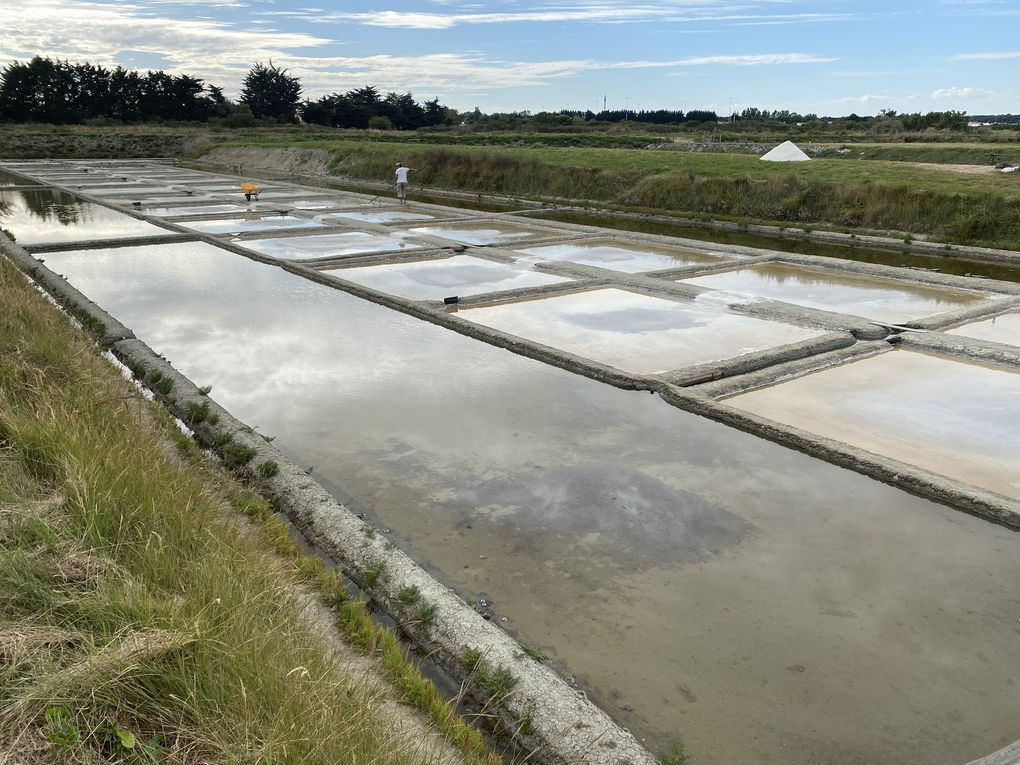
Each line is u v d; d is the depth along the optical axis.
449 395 5.70
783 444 4.86
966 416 5.27
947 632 3.14
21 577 2.45
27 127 39.59
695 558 3.66
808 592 3.39
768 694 2.80
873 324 7.23
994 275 10.62
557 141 34.22
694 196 16.95
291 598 2.85
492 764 2.38
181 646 2.26
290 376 6.08
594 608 3.29
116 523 2.96
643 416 5.32
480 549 3.73
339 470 4.52
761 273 10.29
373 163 24.61
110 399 4.36
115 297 8.46
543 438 4.96
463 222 14.73
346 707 2.24
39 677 2.05
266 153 30.17
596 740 2.48
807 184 15.50
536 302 8.45
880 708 2.74
